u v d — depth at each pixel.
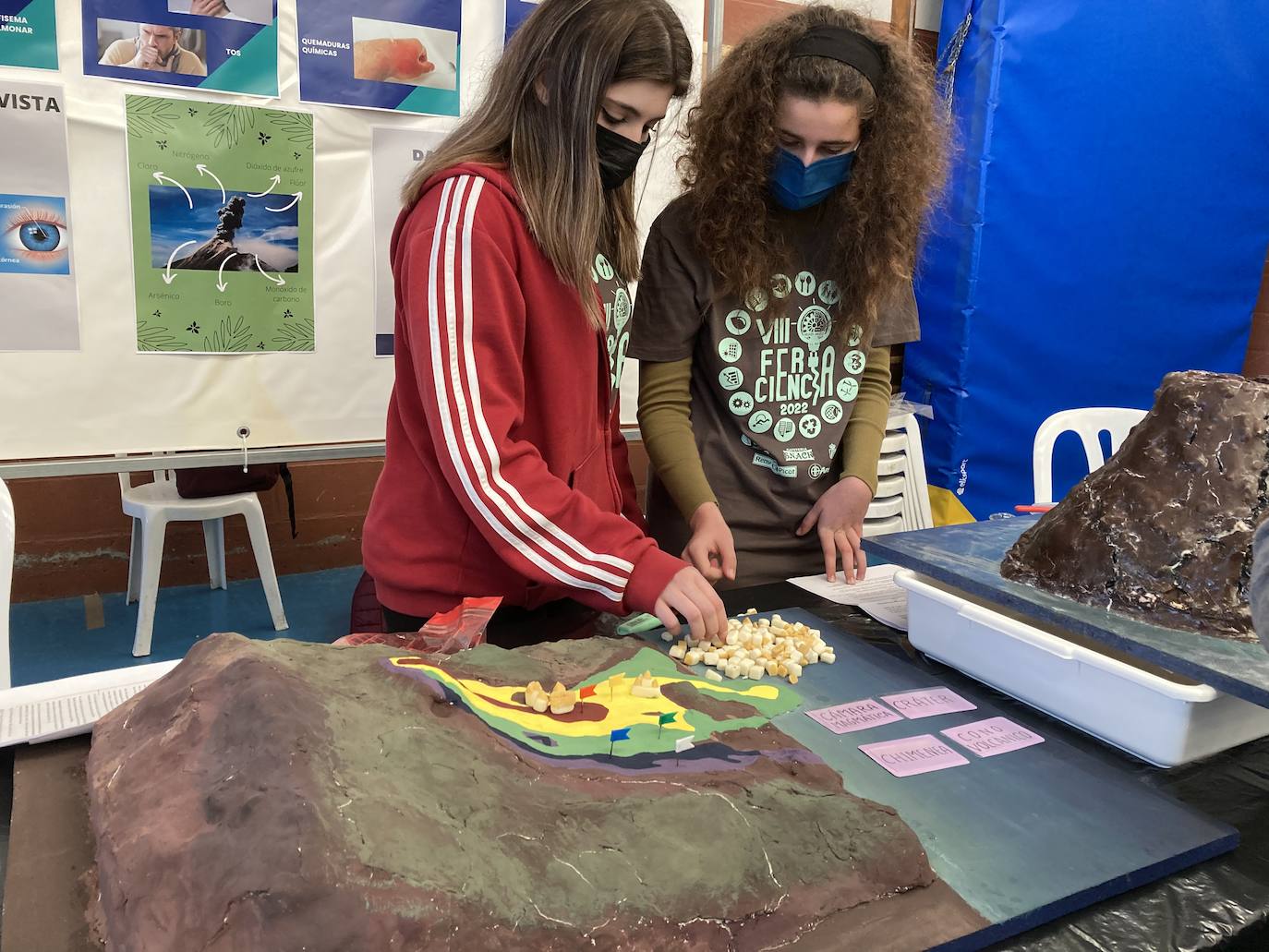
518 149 1.07
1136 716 0.90
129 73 1.86
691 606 1.02
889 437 2.39
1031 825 0.76
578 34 1.01
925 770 0.84
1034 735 0.92
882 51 1.38
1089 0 2.85
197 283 2.00
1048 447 1.89
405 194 1.10
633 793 0.71
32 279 1.86
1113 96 2.96
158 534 2.49
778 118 1.32
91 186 1.87
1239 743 0.94
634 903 0.60
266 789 0.61
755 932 0.61
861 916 0.63
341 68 2.04
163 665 1.03
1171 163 3.10
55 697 0.93
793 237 1.50
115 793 0.69
